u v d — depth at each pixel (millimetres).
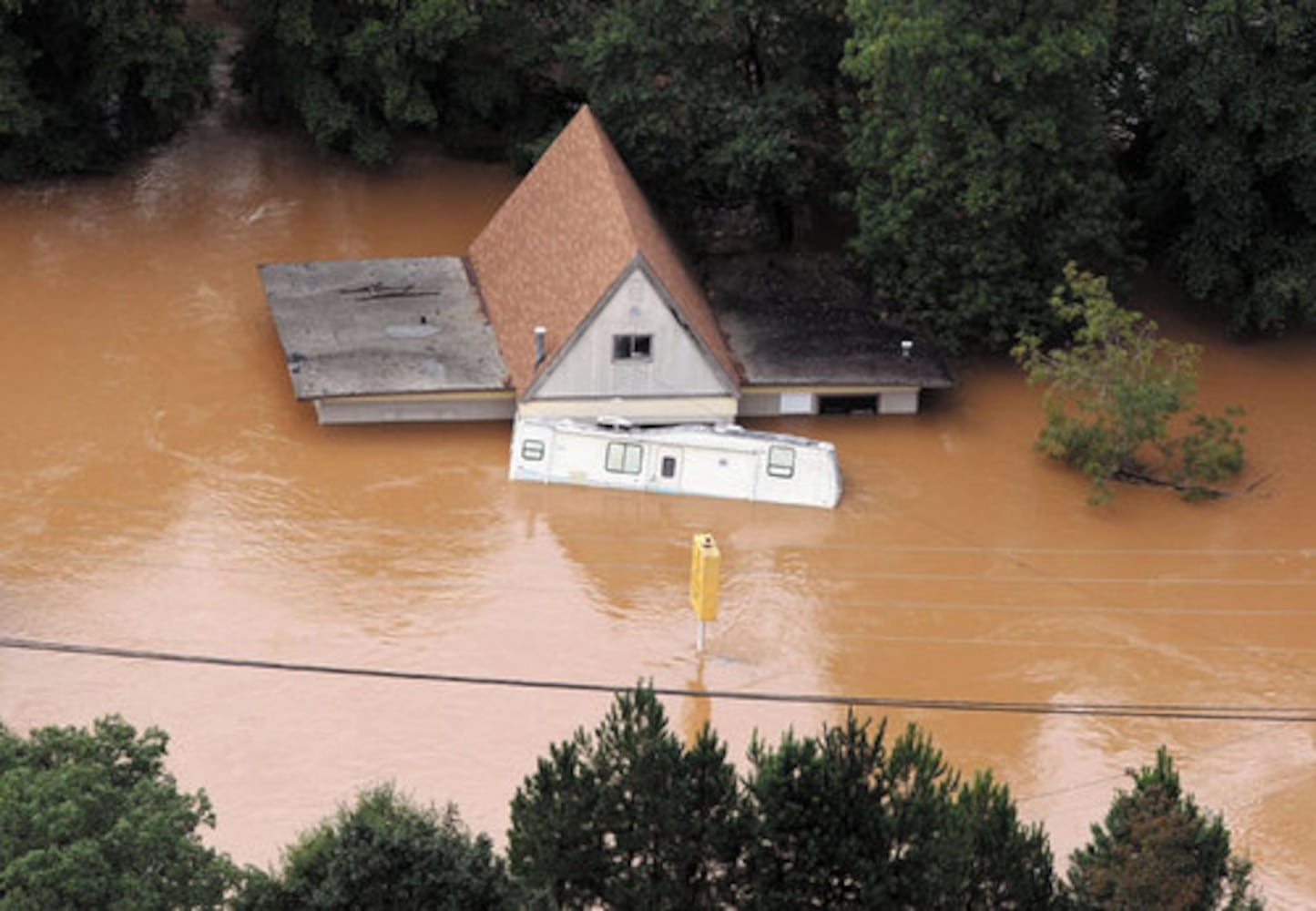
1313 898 49250
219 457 66375
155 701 54531
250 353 72562
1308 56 70500
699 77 76375
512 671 56438
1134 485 67500
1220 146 71812
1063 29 69062
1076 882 44344
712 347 67562
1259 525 65500
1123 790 49281
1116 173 74375
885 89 70188
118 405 69062
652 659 57406
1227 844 43938
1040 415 71250
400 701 55125
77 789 38406
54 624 57438
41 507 63156
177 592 59250
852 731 43812
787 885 42750
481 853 40500
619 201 67312
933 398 72062
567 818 43094
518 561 61781
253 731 53562
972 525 64812
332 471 65875
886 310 73688
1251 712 56156
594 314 65438
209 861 39500
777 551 63000
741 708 55438
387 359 68875
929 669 57562
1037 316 72250
